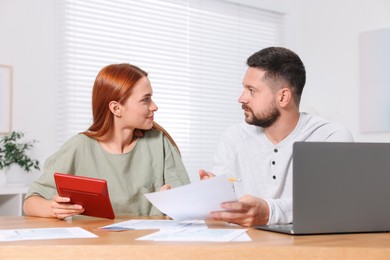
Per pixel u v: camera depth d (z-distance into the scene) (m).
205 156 4.53
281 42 5.10
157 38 4.23
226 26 4.72
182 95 4.38
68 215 1.72
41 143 3.57
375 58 4.43
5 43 3.44
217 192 1.41
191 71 4.46
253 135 2.12
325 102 4.84
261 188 2.06
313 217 1.32
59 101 3.67
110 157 2.07
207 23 4.58
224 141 2.21
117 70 2.03
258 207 1.47
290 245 1.17
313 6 4.98
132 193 2.08
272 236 1.31
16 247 1.17
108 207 1.72
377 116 4.40
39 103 3.57
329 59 4.82
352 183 1.35
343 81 4.70
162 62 4.28
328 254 1.14
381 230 1.38
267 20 4.99
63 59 3.70
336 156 1.33
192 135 4.45
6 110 3.42
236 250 1.16
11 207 3.23
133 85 2.01
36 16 3.58
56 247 1.17
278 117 1.96
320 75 4.89
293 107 1.96
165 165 2.18
